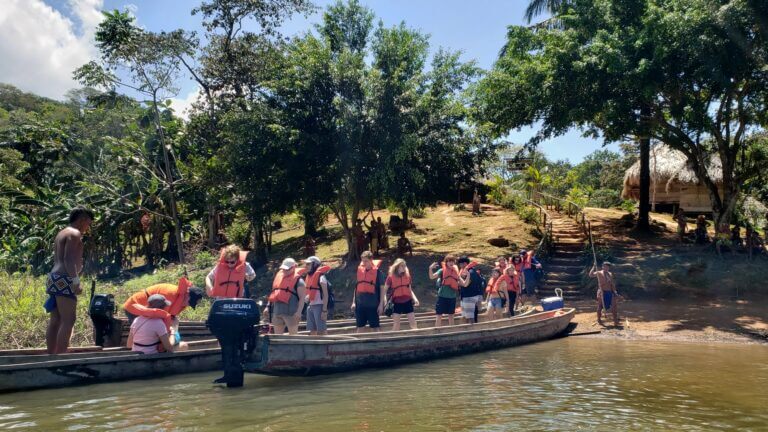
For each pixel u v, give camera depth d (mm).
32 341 10523
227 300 7785
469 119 20969
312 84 19266
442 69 21016
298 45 20438
